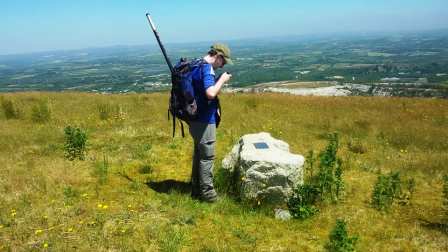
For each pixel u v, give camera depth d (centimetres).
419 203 711
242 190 645
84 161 833
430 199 736
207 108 603
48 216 560
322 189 679
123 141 1046
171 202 628
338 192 707
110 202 619
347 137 1298
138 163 839
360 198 716
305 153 1041
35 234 511
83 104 1875
